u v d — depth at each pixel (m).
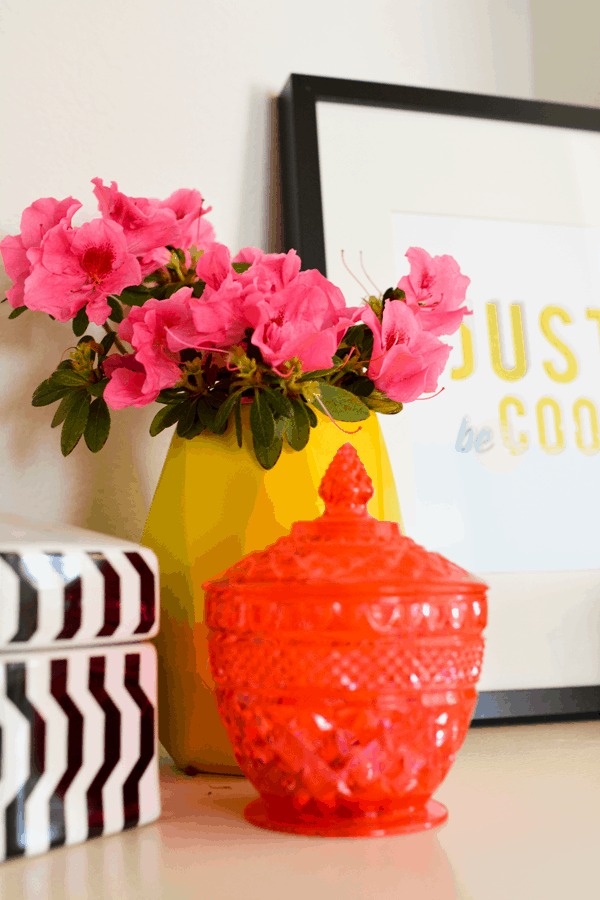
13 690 0.39
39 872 0.37
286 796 0.42
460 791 0.52
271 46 0.87
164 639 0.59
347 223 0.82
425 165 0.86
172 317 0.57
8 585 0.38
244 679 0.42
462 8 0.96
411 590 0.40
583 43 0.98
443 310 0.64
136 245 0.64
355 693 0.39
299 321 0.55
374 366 0.59
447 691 0.41
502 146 0.89
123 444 0.75
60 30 0.79
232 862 0.38
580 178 0.92
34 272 0.60
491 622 0.79
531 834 0.42
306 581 0.40
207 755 0.58
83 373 0.63
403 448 0.80
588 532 0.85
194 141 0.82
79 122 0.78
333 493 0.46
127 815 0.43
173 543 0.59
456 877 0.36
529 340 0.86
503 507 0.82
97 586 0.42
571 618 0.82
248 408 0.59
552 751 0.65
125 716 0.44
